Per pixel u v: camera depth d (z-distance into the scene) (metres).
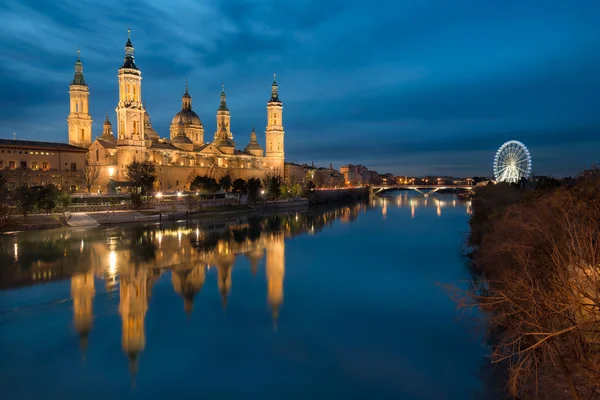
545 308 18.31
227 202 167.25
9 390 27.33
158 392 27.39
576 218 23.75
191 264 64.19
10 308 42.28
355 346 34.38
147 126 199.88
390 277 56.94
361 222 127.38
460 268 61.59
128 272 57.88
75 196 118.75
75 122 170.50
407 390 27.56
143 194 130.38
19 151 134.62
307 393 27.36
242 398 26.77
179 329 37.78
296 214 156.12
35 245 76.31
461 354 32.47
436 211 168.88
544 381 24.19
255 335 36.75
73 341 34.81
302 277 57.00
